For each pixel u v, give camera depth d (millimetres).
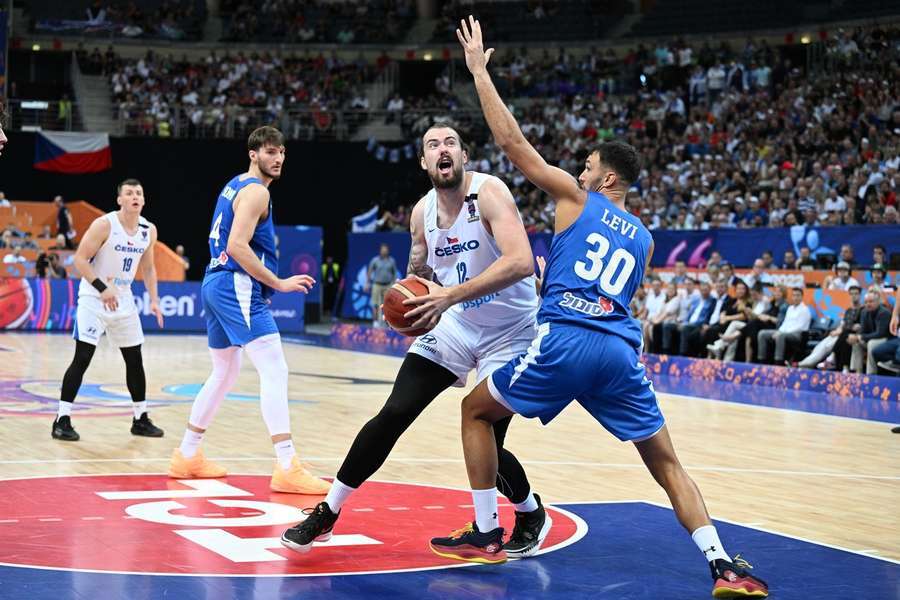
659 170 23750
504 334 4957
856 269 14781
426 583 4410
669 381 15266
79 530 5188
